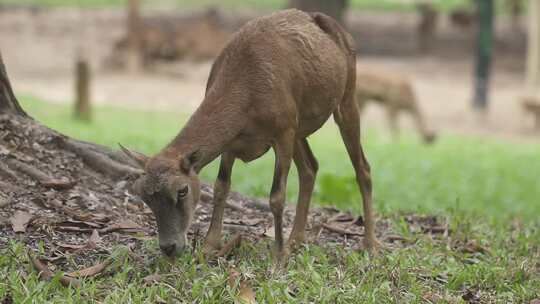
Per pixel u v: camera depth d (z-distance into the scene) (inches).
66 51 1861.5
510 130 1464.1
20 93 1440.7
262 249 401.1
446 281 386.9
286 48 379.9
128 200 443.2
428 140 1207.6
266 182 735.7
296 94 383.6
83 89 1175.0
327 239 440.8
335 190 576.4
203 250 386.9
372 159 1002.1
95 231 397.7
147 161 344.8
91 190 445.1
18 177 434.9
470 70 1978.3
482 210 684.7
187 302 334.0
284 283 350.9
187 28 1889.8
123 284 345.4
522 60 2110.0
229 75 370.3
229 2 2335.1
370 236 425.7
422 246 435.5
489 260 424.2
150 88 1653.5
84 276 351.9
